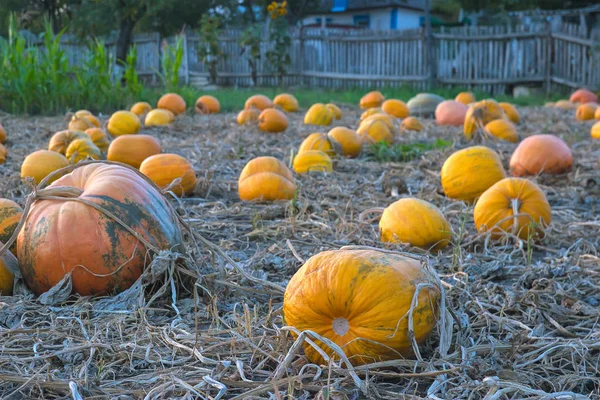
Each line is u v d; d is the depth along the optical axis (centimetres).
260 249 375
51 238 313
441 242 370
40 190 320
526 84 1402
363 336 251
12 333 291
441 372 247
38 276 316
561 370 274
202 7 1847
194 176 461
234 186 493
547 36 1332
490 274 346
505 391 234
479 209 394
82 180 330
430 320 260
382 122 638
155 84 1583
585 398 231
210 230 398
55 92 895
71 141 527
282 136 703
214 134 723
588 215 434
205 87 1573
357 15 2906
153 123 771
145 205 320
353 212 432
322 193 465
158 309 307
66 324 297
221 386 239
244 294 323
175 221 329
